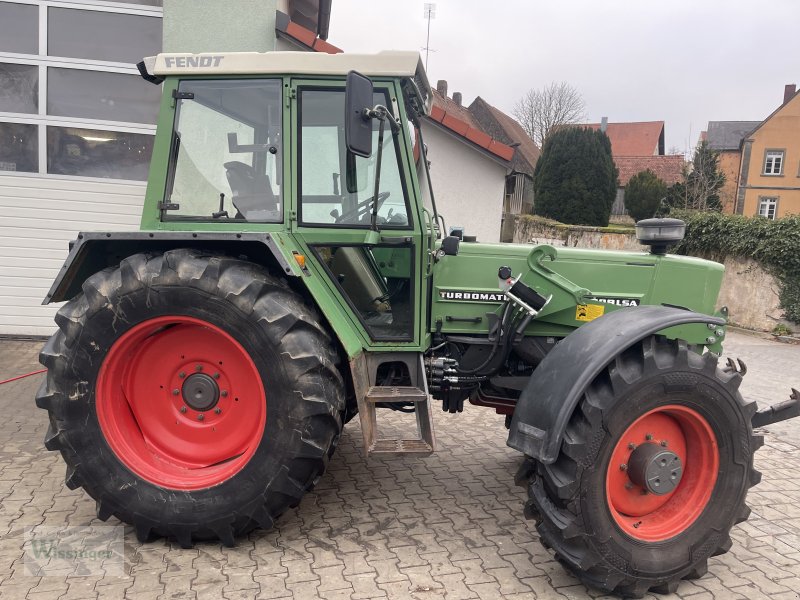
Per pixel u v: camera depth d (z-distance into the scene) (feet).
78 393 8.93
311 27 34.14
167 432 9.55
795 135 110.01
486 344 10.83
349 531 9.64
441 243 10.94
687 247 36.29
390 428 14.30
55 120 21.31
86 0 21.12
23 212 21.36
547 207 62.90
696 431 8.42
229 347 9.21
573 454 7.70
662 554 8.09
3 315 21.75
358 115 8.12
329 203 9.51
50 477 11.34
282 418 8.61
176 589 7.96
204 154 9.57
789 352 27.66
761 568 8.98
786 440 15.21
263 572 8.39
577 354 8.14
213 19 21.63
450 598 7.93
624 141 148.36
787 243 30.91
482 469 12.43
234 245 9.52
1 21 20.85
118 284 8.79
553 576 8.55
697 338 10.81
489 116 111.04
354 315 9.61
